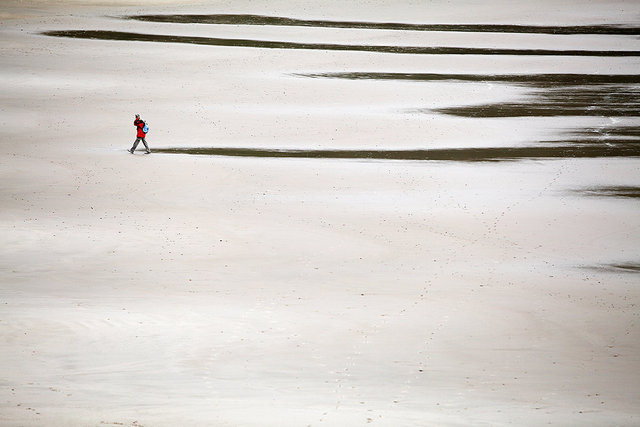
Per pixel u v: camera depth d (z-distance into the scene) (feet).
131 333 176.96
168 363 159.43
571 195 335.26
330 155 402.11
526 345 177.88
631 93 555.69
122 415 122.21
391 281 230.27
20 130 442.50
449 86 571.28
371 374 156.46
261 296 212.23
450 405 137.39
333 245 268.21
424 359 166.61
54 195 327.67
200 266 242.17
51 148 408.05
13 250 254.06
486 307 205.87
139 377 150.30
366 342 176.14
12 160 383.04
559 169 377.09
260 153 403.95
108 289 216.13
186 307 199.41
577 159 396.16
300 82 571.28
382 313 198.29
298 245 267.18
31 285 219.20
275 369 157.89
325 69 625.41
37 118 468.75
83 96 522.47
